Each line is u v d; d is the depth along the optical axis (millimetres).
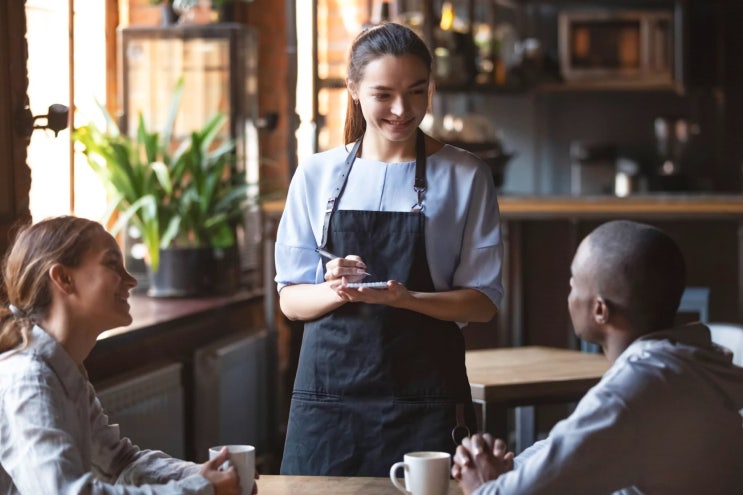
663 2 7992
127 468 2221
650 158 8328
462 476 1984
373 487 2197
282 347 6125
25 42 3275
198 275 4988
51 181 4203
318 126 5758
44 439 1858
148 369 4289
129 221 5066
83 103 4918
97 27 5066
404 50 2533
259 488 2189
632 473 1839
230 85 5188
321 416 2613
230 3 5523
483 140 6613
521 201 5715
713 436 1865
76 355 2055
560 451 1825
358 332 2592
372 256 2631
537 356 3924
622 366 1888
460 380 2609
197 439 4805
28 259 2020
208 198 4867
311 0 5695
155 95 5172
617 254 1933
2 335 1994
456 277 2650
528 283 5809
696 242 5715
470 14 6770
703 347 1958
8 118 3215
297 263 2727
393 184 2652
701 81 8141
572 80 7867
